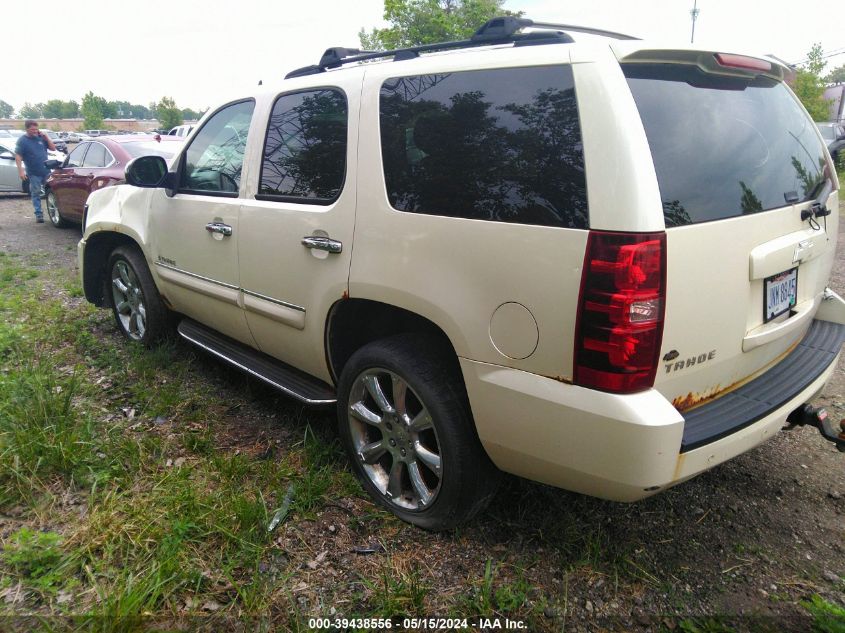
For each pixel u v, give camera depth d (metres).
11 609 2.21
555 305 2.06
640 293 1.93
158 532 2.56
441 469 2.53
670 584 2.42
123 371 4.21
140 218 4.29
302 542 2.60
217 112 3.76
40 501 2.77
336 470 3.09
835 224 3.07
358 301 2.81
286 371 3.43
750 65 2.41
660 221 1.94
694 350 2.15
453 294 2.33
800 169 2.76
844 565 2.53
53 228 10.52
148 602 2.20
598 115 2.01
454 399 2.47
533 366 2.15
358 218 2.70
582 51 2.10
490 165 2.27
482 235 2.25
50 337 4.80
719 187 2.22
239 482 2.97
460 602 2.31
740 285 2.28
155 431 3.45
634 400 1.98
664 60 2.17
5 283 6.39
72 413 3.39
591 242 1.98
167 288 4.19
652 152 2.02
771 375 2.59
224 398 3.90
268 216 3.16
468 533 2.68
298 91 3.15
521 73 2.24
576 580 2.44
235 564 2.43
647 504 2.90
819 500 2.94
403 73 2.63
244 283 3.41
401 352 2.60
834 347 2.88
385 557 2.54
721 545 2.64
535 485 2.98
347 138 2.79
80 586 2.32
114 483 2.89
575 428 2.07
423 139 2.50
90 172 8.67
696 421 2.18
